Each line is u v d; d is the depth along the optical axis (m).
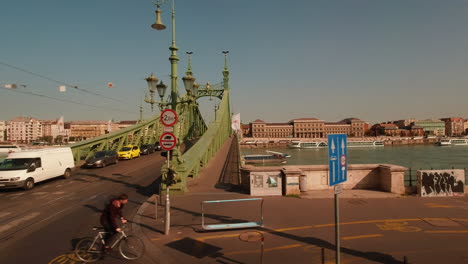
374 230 6.84
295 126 173.12
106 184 14.49
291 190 10.30
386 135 181.12
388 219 7.61
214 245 6.16
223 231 6.96
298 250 5.83
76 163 22.02
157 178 16.25
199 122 52.44
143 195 11.83
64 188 13.52
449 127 198.12
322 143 112.62
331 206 8.90
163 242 6.40
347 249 5.83
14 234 7.27
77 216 8.87
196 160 14.07
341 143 4.52
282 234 6.67
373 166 11.39
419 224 7.21
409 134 181.38
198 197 10.35
